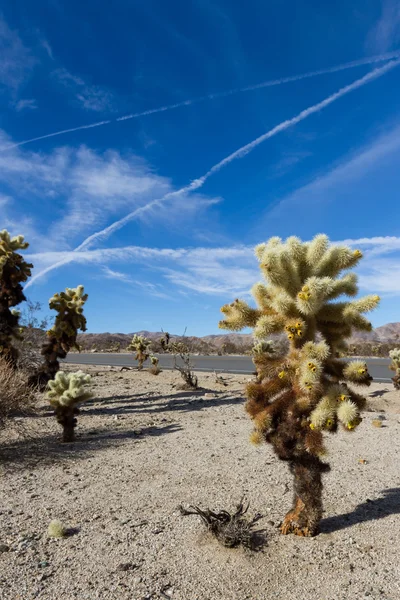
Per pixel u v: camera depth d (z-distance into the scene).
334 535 3.81
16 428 7.93
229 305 3.93
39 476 5.57
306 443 3.47
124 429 8.42
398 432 7.91
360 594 2.95
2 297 10.59
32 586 3.10
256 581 3.13
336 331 3.73
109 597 2.96
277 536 3.82
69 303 11.30
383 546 3.59
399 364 13.16
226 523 3.76
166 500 4.70
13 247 10.83
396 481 5.26
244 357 30.36
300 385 3.47
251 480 5.30
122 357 30.33
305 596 2.95
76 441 7.41
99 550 3.61
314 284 3.40
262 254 3.89
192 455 6.48
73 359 28.53
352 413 3.28
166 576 3.21
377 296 3.52
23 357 13.86
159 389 14.22
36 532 3.95
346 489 4.98
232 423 8.95
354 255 3.68
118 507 4.52
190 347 39.41
